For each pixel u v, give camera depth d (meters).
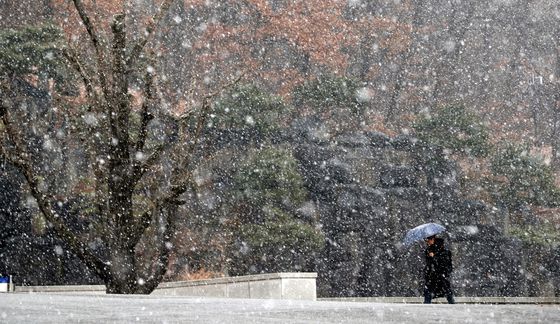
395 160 57.59
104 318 4.11
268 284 23.30
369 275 50.75
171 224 22.84
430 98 77.88
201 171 46.38
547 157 78.81
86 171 43.75
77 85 43.59
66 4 54.56
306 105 60.72
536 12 83.12
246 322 3.82
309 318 4.06
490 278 54.81
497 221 58.09
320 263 49.00
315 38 69.88
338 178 52.53
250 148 48.94
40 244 40.72
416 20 79.31
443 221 55.66
